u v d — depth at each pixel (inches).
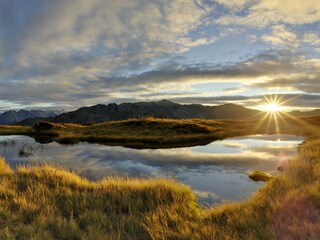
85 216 323.9
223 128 1963.6
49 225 303.4
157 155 1047.0
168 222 314.0
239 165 840.9
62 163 903.1
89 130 1892.2
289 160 839.1
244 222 298.2
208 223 302.2
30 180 455.8
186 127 1759.4
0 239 265.4
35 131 2027.6
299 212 312.0
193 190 573.9
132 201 373.1
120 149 1210.6
